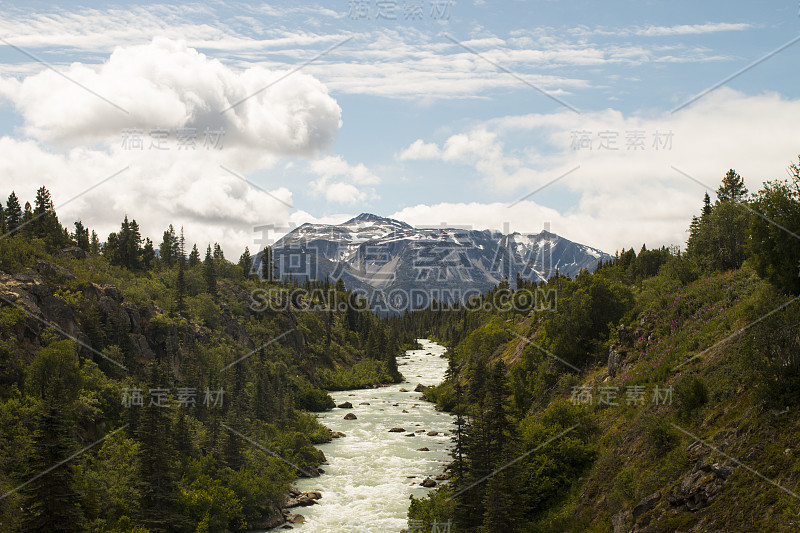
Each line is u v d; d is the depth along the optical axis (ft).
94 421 243.60
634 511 142.20
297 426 332.19
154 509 197.16
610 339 258.98
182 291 441.68
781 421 127.24
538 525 169.78
